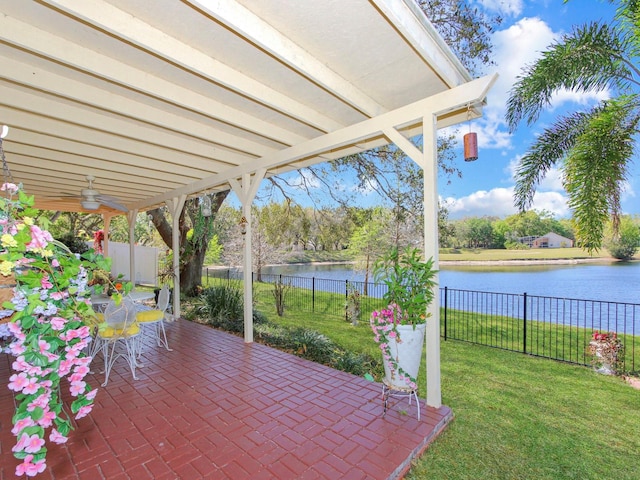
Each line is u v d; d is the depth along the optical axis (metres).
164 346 4.48
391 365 2.57
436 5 6.23
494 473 2.02
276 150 4.23
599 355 3.91
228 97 2.96
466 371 3.81
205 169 4.84
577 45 4.23
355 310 6.30
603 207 4.12
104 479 1.89
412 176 6.63
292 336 4.68
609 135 4.08
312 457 2.07
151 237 15.23
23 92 2.79
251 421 2.51
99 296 4.89
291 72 2.56
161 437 2.30
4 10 1.88
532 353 4.56
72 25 2.01
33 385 1.40
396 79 2.68
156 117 3.14
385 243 8.66
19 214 1.47
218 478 1.89
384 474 1.92
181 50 2.17
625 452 2.26
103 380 3.30
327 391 3.03
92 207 4.39
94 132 3.59
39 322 1.47
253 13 1.93
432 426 2.43
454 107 2.56
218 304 6.20
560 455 2.21
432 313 2.68
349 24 2.04
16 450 1.38
